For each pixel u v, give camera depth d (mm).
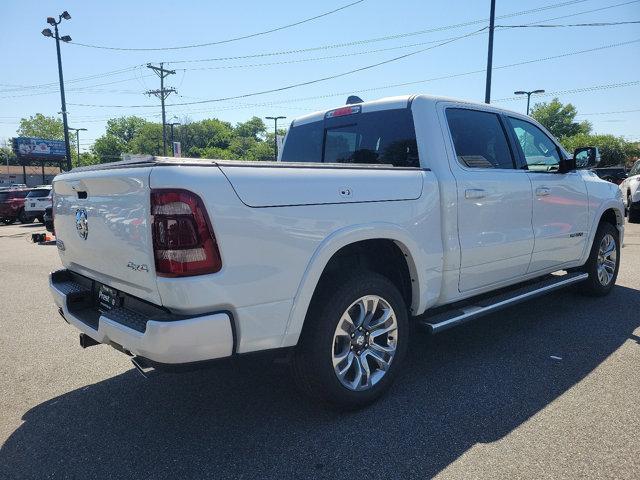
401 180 3352
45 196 24391
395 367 3383
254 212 2611
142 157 2779
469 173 3873
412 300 3570
